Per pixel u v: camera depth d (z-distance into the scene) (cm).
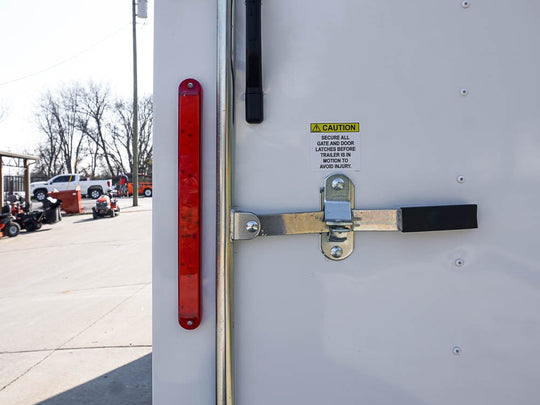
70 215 1842
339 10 113
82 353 418
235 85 111
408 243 114
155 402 111
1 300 614
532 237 115
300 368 113
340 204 112
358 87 113
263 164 112
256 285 113
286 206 112
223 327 108
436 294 115
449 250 115
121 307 558
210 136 110
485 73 114
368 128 113
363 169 113
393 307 114
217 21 107
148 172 5281
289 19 112
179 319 109
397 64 113
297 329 113
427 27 114
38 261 905
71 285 690
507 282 115
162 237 111
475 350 115
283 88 112
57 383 360
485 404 115
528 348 115
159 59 110
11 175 2341
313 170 113
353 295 114
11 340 455
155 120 110
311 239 113
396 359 114
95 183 2939
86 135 5188
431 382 115
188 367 111
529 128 115
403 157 114
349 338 114
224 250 108
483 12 114
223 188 107
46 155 5166
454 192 115
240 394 113
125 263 855
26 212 1405
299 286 113
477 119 115
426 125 114
